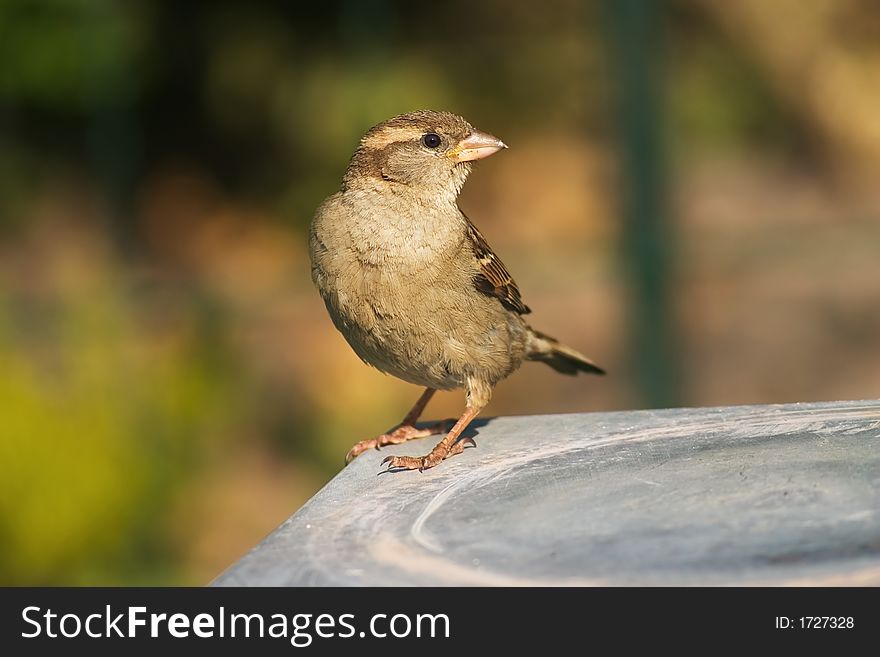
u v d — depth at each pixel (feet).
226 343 43.52
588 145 74.74
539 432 20.45
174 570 36.04
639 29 38.32
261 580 13.56
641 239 38.75
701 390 49.98
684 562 13.65
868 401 20.98
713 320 52.90
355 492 17.29
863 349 51.47
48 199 68.74
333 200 23.52
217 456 41.39
